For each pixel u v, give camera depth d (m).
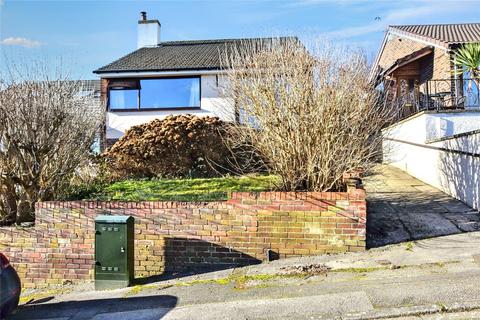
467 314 4.37
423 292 4.88
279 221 6.74
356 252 6.57
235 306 5.11
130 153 11.31
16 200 8.14
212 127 11.37
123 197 8.69
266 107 7.51
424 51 16.23
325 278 5.70
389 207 8.78
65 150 8.49
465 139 9.06
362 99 7.98
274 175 8.31
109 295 6.05
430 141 11.40
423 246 6.53
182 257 6.89
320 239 6.66
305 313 4.71
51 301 6.07
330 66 7.72
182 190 9.20
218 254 6.83
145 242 6.96
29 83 8.20
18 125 7.82
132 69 17.92
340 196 6.64
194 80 18.09
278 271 6.18
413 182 11.88
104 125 11.59
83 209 7.14
